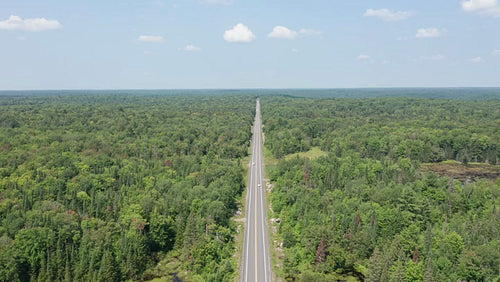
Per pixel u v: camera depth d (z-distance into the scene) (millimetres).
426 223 159250
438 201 182250
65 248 132000
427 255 134375
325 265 140125
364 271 139625
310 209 170250
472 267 126125
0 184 174000
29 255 125812
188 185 191625
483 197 185250
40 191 169125
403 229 150250
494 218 159500
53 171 195750
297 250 149125
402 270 123875
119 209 162875
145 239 145750
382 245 143375
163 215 158500
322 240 141625
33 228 131750
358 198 177875
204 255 139750
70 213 151625
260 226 173750
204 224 155625
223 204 168750
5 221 142375
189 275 138250
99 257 131500
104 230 141250
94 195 175125
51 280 122688
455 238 138500
